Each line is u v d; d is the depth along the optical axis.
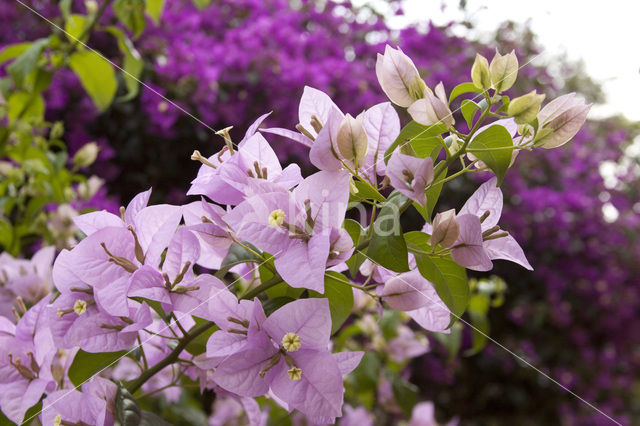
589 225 1.83
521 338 1.78
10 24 1.36
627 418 1.92
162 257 0.46
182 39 1.40
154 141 1.36
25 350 0.47
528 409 1.81
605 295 1.88
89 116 1.32
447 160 0.43
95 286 0.43
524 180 1.69
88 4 0.90
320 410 0.40
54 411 0.43
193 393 0.98
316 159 0.41
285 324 0.40
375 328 0.83
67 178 0.94
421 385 1.74
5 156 1.07
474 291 0.92
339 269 0.47
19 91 0.89
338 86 1.38
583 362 1.87
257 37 1.41
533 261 1.72
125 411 0.42
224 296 0.41
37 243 1.04
